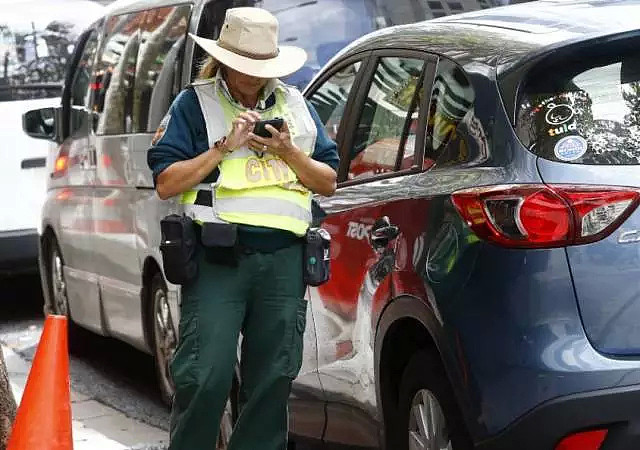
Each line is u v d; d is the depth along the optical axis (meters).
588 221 10.09
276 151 10.94
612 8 11.59
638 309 10.09
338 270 12.59
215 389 11.01
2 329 24.58
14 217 24.45
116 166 18.95
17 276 29.12
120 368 21.34
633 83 10.59
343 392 12.77
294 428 14.10
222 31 11.12
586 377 9.98
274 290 11.12
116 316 19.50
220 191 10.95
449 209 10.85
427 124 11.90
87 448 15.92
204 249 10.99
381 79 13.09
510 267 10.25
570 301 10.11
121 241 18.84
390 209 11.79
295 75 17.56
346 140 13.41
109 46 20.11
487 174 10.63
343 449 13.35
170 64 17.62
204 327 10.95
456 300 10.60
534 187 10.23
